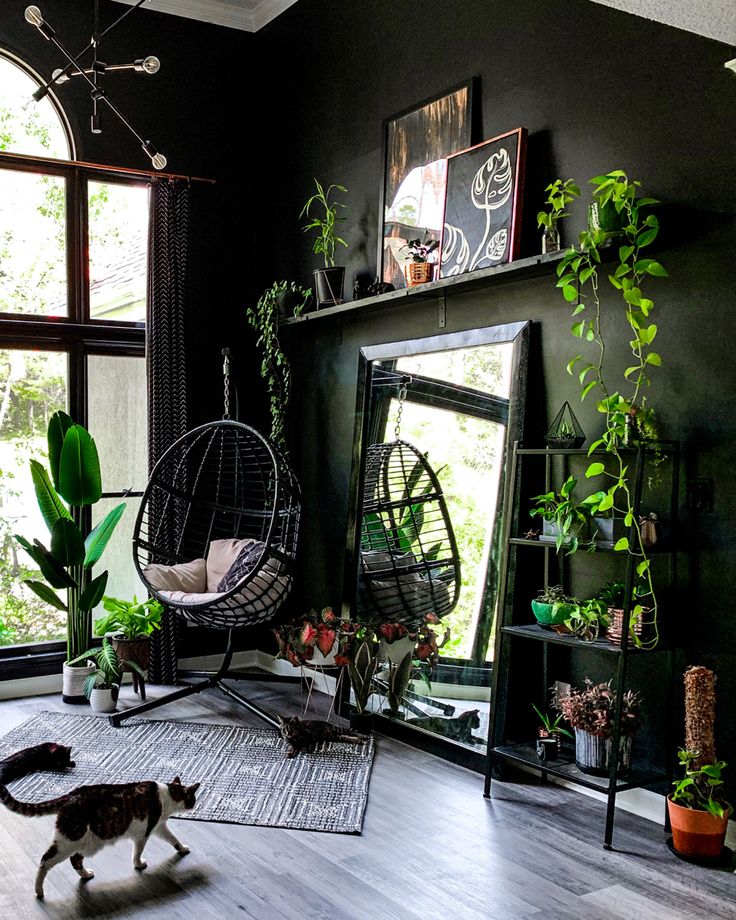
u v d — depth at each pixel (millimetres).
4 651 4719
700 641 3025
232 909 2520
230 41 5348
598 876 2729
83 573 4785
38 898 2582
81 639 4617
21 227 4750
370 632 4098
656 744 3166
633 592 3148
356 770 3613
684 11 2684
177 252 5004
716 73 2963
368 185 4590
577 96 3453
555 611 3201
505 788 3457
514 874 2738
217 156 5316
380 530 4293
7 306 4723
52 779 3451
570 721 3172
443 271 3959
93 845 2637
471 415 3869
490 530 3723
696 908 2541
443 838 2992
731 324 2930
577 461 3461
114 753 3775
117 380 5016
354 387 4695
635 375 3248
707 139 2994
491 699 3490
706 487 3010
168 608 4766
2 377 4719
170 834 2838
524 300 3693
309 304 5004
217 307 5320
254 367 5441
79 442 4430
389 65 4434
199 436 4691
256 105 5449
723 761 2961
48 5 4762
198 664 5297
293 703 4645
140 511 4504
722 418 2959
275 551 4066
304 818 3127
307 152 5043
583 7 3424
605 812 3227
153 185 4914
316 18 4945
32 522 4816
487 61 3869
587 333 3154
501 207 3688
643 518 3014
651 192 3180
